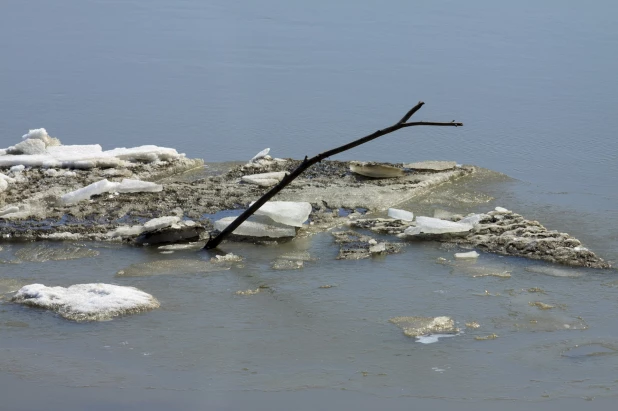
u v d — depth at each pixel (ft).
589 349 24.29
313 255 31.07
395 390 22.27
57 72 72.23
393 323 25.82
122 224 33.86
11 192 37.50
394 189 37.99
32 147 43.24
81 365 23.52
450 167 41.50
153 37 86.43
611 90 65.46
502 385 22.50
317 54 77.82
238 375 22.98
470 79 68.85
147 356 23.98
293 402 21.76
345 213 35.35
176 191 37.93
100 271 29.73
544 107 60.90
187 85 67.46
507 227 32.86
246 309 26.76
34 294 27.27
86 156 42.24
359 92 65.16
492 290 28.02
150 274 29.37
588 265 29.86
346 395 22.06
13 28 92.07
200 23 93.45
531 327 25.57
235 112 59.82
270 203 33.99
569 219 34.53
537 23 91.66
